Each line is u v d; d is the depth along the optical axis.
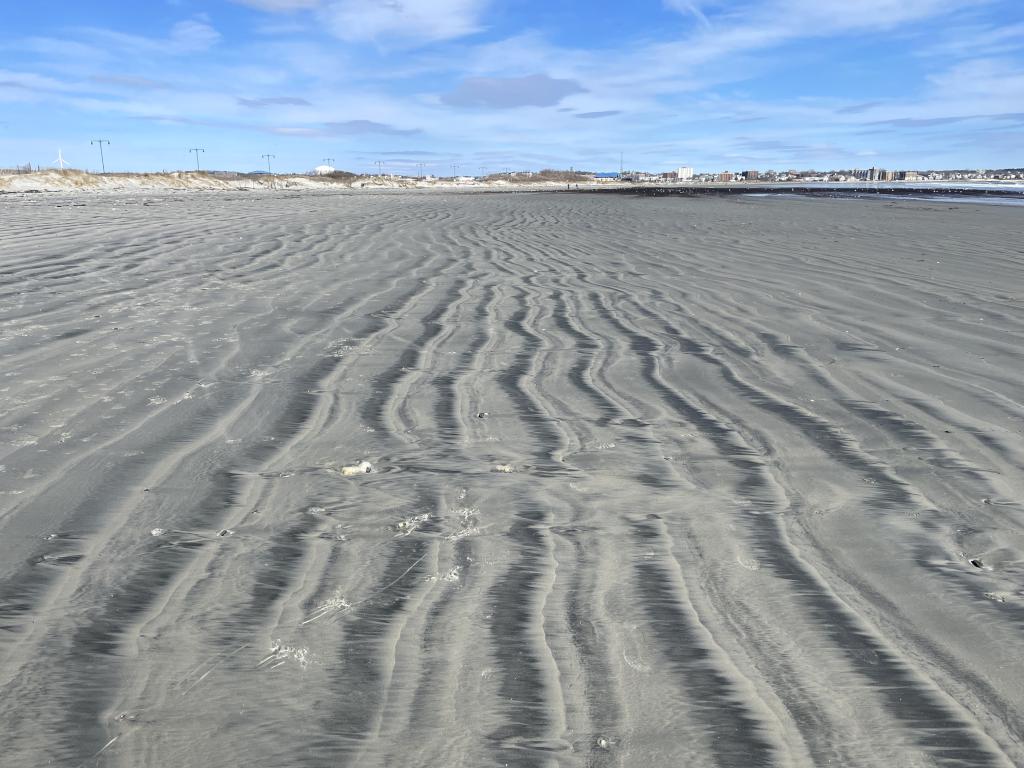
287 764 1.46
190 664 1.77
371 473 2.96
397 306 6.43
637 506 2.69
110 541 2.37
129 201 24.09
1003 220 16.75
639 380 4.34
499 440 3.35
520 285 7.57
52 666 1.75
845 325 5.72
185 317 5.78
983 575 2.20
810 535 2.47
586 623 1.96
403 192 50.94
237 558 2.27
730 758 1.49
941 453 3.19
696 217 18.28
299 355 4.78
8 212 16.83
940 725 1.58
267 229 12.73
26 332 5.14
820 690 1.69
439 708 1.62
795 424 3.59
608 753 1.50
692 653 1.83
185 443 3.23
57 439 3.23
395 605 2.03
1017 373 4.34
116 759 1.47
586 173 144.88
